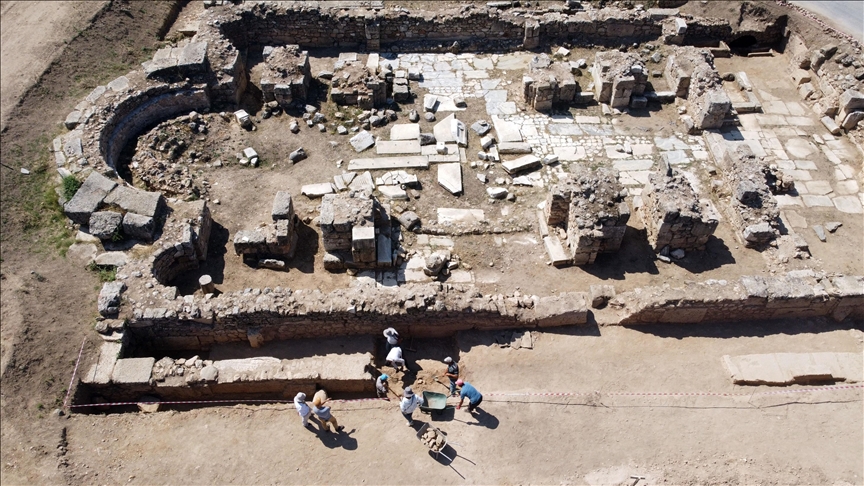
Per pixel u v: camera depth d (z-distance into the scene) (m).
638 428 12.34
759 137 18.86
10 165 16.72
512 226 16.48
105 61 20.42
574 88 19.52
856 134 18.56
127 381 12.80
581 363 13.48
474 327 14.22
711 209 15.48
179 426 12.52
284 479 11.73
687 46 20.78
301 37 22.16
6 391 12.48
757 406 12.69
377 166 17.95
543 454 12.01
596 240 14.79
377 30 21.50
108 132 17.67
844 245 15.98
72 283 14.33
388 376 13.59
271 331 14.02
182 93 18.92
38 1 22.02
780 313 14.31
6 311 13.56
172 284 15.26
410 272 15.45
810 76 20.52
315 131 19.06
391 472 11.80
